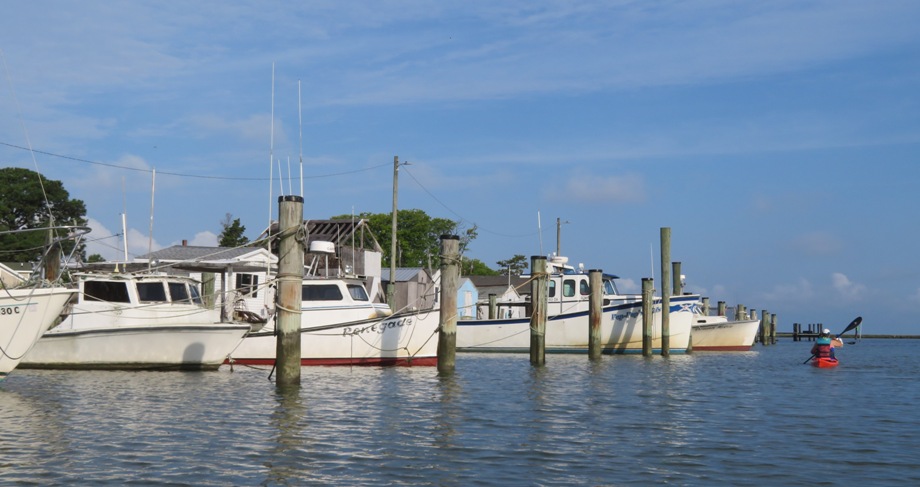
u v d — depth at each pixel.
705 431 14.41
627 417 15.95
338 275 28.50
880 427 15.20
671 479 10.77
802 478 10.92
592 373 26.19
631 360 33.50
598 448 12.67
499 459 11.77
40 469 10.87
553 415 16.05
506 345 38.31
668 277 37.38
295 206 19.39
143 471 10.78
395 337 26.92
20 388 19.38
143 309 24.58
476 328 38.72
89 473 10.66
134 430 13.71
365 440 13.03
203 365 23.80
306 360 26.70
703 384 23.23
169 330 23.52
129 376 22.31
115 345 23.64
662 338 37.09
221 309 27.78
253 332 26.47
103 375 22.53
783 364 33.91
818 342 33.44
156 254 38.94
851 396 20.70
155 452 11.95
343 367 26.42
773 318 69.44
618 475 10.92
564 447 12.70
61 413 15.51
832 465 11.73
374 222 77.62
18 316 18.59
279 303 19.52
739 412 17.05
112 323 24.34
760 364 33.66
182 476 10.55
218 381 21.09
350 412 16.00
